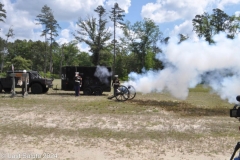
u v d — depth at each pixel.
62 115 10.57
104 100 16.11
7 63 65.94
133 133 7.85
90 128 8.38
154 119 10.14
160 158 5.63
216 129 8.53
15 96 17.42
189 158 5.67
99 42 53.12
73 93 20.70
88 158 5.55
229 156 5.84
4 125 8.55
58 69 88.00
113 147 6.38
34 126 8.47
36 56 86.81
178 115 11.16
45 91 20.66
